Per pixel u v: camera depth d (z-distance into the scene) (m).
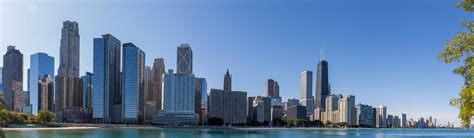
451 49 13.23
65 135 193.62
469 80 13.02
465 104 13.02
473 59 12.71
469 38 12.76
